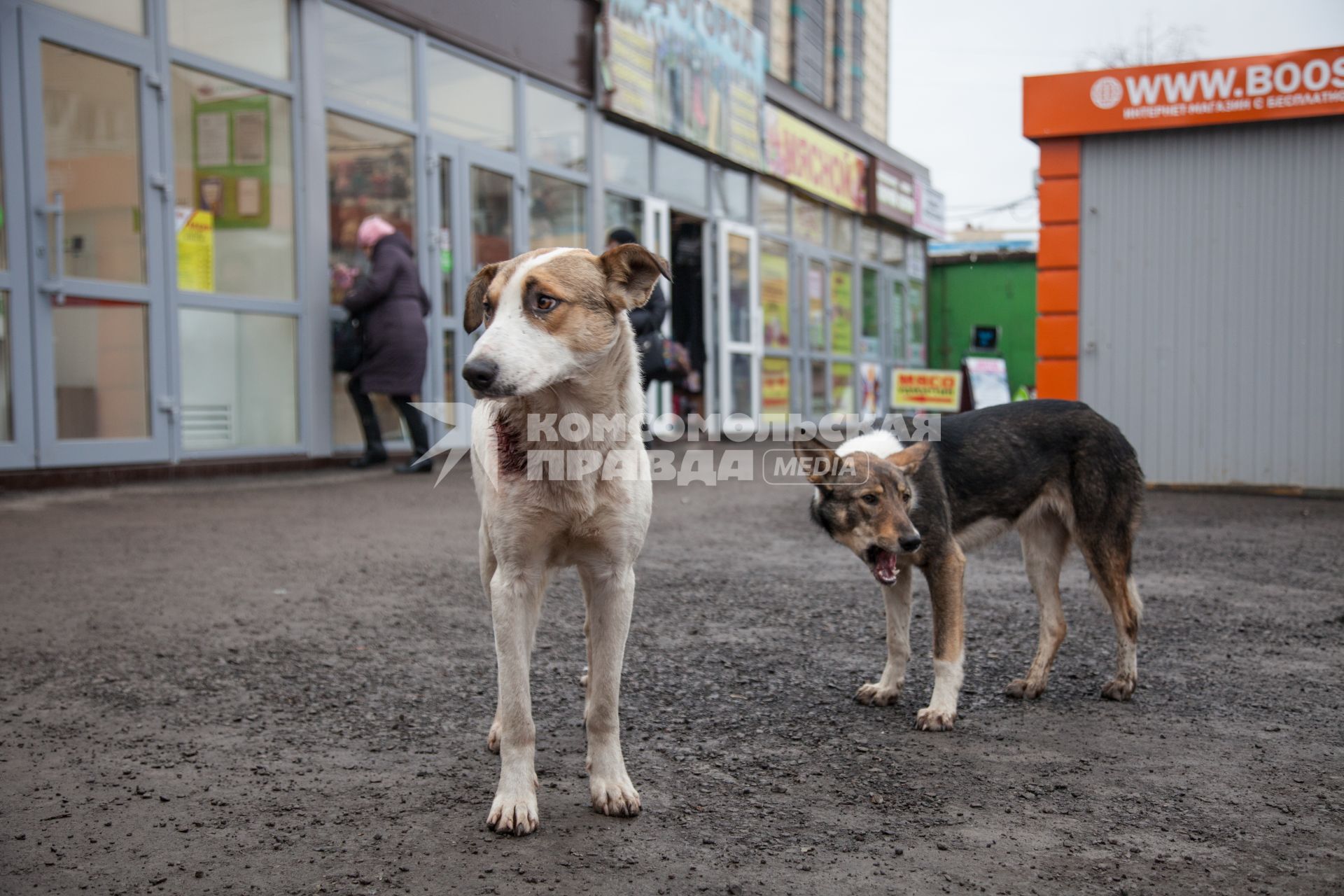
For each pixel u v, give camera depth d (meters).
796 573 6.55
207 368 9.95
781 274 19.78
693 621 5.32
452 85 12.39
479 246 12.79
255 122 10.30
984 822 2.93
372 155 11.51
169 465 9.48
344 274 11.19
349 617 5.21
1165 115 10.57
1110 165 10.94
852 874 2.60
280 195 10.60
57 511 7.69
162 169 9.39
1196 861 2.68
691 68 16.27
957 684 3.93
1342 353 10.27
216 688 4.09
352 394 10.93
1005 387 15.77
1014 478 4.49
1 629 4.82
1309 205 10.30
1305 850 2.75
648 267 3.13
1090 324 11.12
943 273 26.34
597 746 3.05
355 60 11.22
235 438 10.24
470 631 5.01
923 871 2.62
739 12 40.47
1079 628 5.38
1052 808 3.04
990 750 3.58
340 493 9.24
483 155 12.72
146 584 5.73
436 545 7.09
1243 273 10.57
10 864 2.62
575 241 14.40
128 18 9.12
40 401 8.54
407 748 3.51
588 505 3.01
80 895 2.47
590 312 3.01
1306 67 10.08
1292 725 3.82
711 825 2.90
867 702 4.13
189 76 9.67
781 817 2.96
